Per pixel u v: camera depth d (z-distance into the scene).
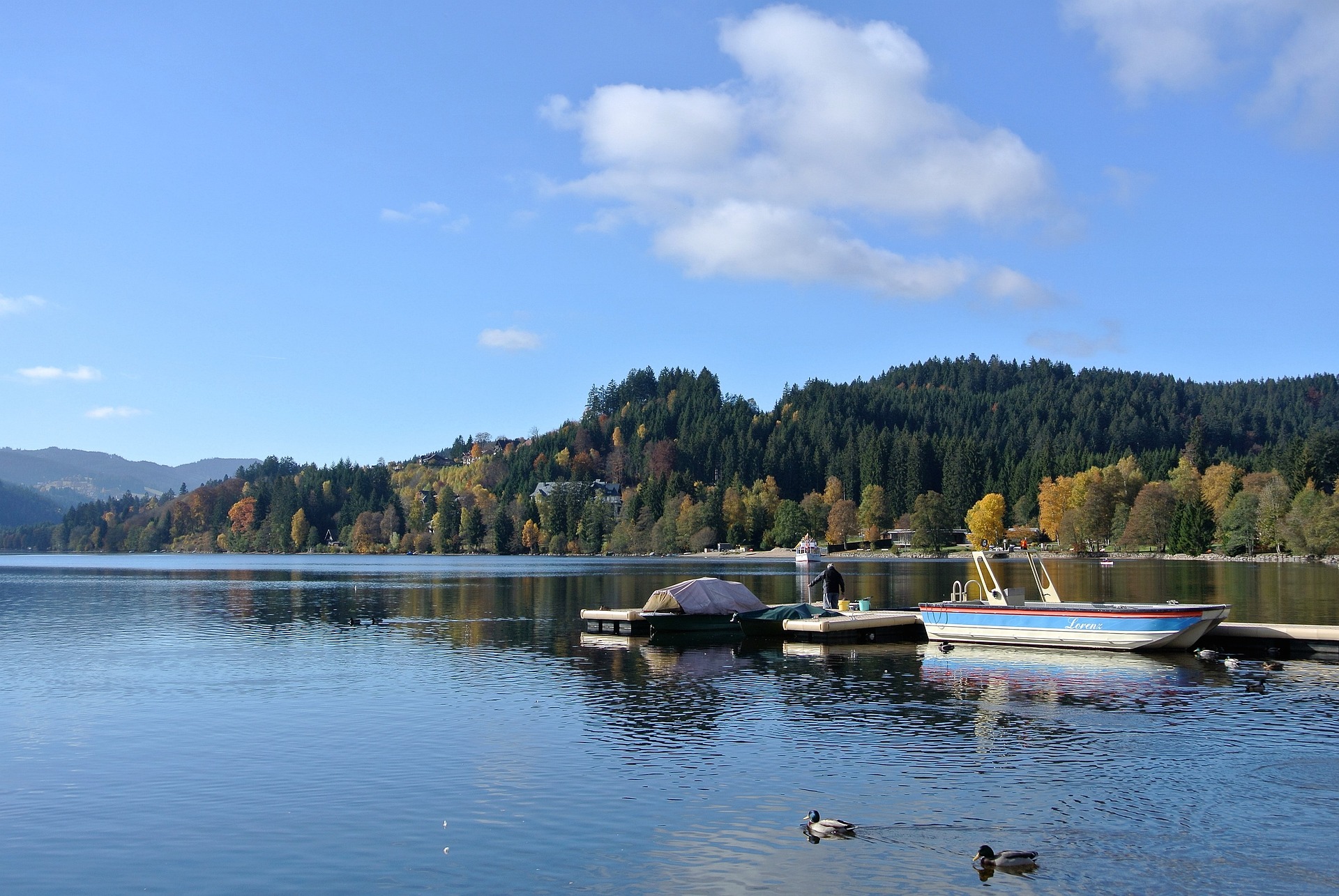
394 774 25.48
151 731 30.69
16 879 18.81
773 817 21.92
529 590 103.62
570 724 31.31
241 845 20.44
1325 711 32.94
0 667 44.06
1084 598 81.19
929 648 50.41
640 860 19.45
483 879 18.58
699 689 37.78
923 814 22.09
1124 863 19.16
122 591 104.38
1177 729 30.19
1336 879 18.34
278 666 44.19
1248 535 169.38
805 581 123.50
